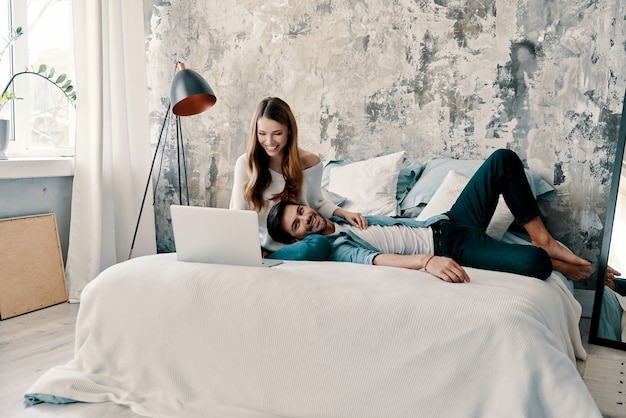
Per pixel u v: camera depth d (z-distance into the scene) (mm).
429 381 1659
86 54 3686
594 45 3135
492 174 2646
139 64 4121
